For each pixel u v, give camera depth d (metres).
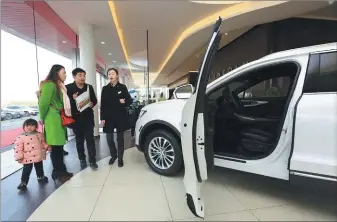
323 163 1.90
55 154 2.93
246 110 3.13
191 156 1.98
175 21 6.40
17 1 4.55
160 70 13.68
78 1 4.59
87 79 5.90
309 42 7.00
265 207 2.23
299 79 2.12
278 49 7.16
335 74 1.95
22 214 2.15
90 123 3.33
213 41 1.94
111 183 2.82
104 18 5.47
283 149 2.15
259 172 2.33
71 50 6.52
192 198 2.00
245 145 2.73
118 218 2.06
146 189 2.64
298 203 2.31
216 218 2.04
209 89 2.63
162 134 2.98
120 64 8.49
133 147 4.76
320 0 4.91
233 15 5.75
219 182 2.82
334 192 1.87
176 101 3.08
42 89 2.76
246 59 8.63
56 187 2.73
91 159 3.33
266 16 5.82
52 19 5.40
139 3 5.10
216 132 2.79
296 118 2.04
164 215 2.10
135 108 5.43
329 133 1.89
